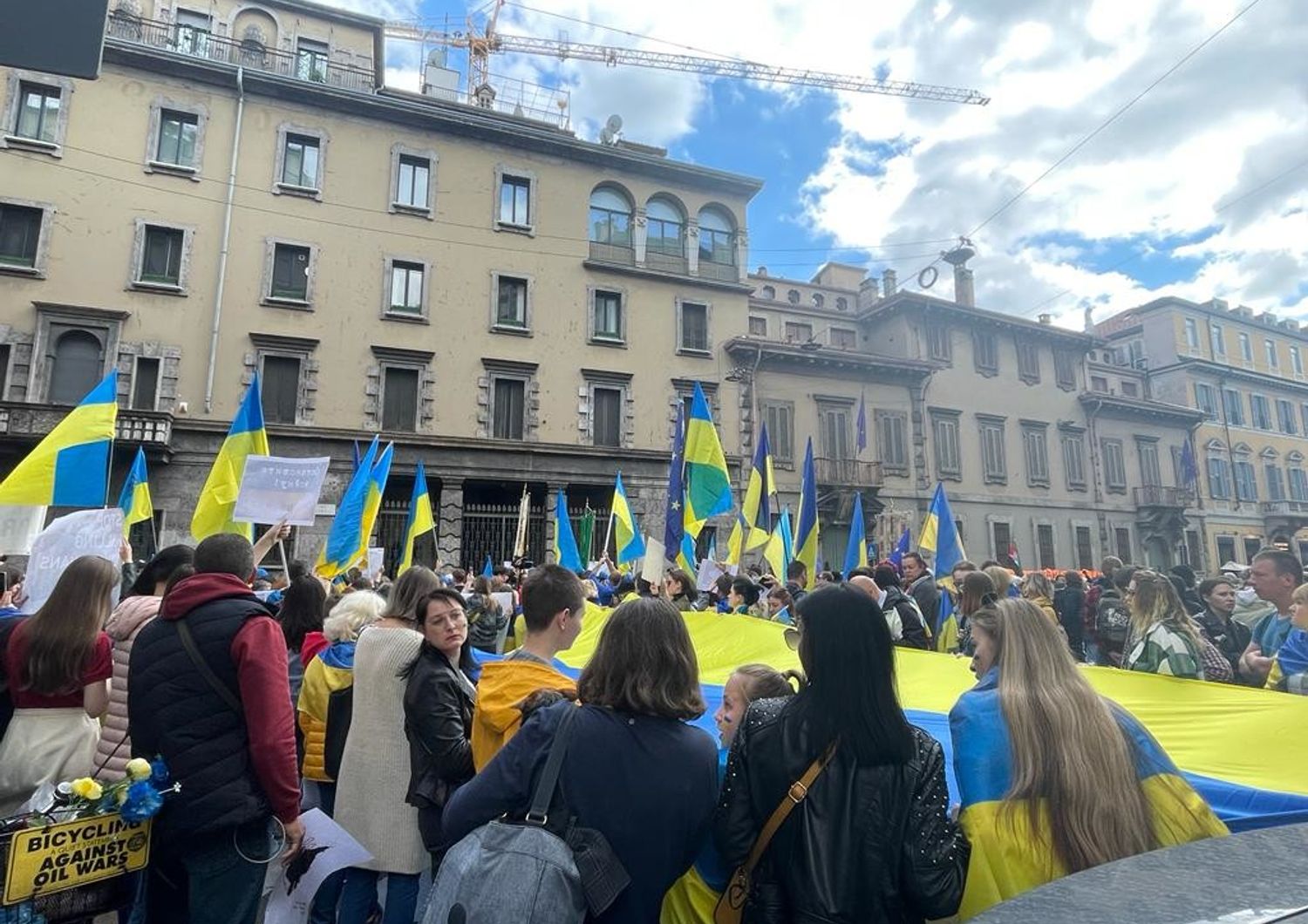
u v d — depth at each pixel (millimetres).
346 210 24531
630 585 12242
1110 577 7840
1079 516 35188
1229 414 44031
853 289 42781
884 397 31469
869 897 2113
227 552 3252
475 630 9930
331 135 24750
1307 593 4672
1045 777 2221
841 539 29359
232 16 25500
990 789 2320
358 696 3688
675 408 27875
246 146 23609
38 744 3439
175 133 23016
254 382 8281
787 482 28781
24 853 2580
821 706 2266
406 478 24062
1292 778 3193
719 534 27031
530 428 25641
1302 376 49469
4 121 21203
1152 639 4828
